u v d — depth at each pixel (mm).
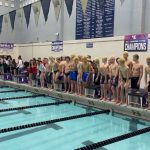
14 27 18750
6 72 14750
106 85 7512
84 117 6910
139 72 7059
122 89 6973
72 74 8711
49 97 9898
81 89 8547
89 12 11836
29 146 4695
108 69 7477
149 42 8383
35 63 11422
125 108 6781
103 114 7227
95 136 5352
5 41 19750
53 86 9984
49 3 14836
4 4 19562
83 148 4500
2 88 12578
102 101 7426
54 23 14594
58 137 5230
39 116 6984
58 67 9539
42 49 14523
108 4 10820
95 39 10633
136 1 9664
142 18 9430
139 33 9602
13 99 9461
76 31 12836
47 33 15305
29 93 11023
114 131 5719
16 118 6738
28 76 12055
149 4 9281
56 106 8312
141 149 4637
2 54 16922
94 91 8016
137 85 7121
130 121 6582
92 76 8258
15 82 12680
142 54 8641
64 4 13648
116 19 10555
